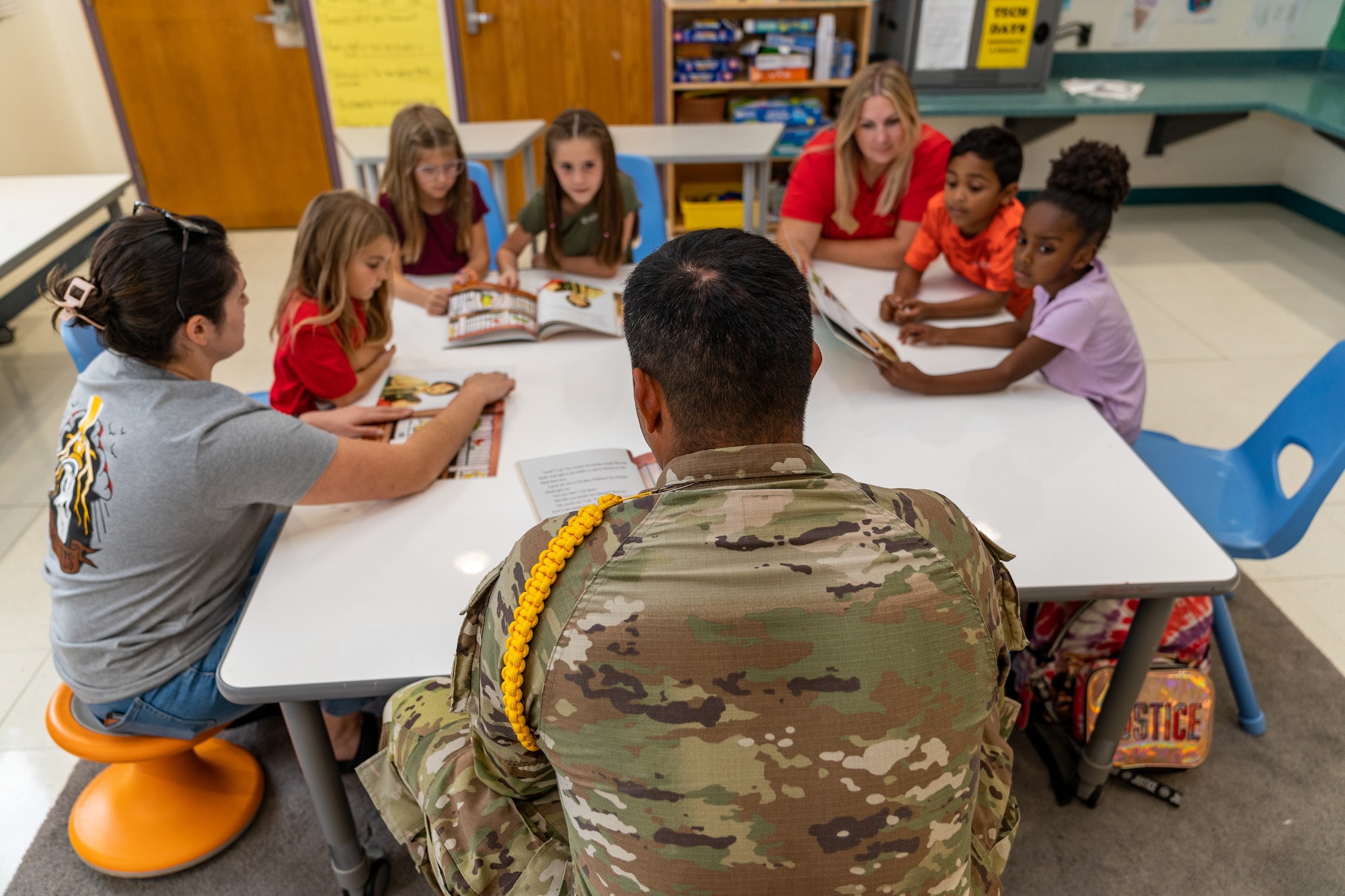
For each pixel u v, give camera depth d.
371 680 1.10
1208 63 4.52
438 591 1.23
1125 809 1.67
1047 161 4.86
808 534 0.68
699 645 0.65
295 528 1.36
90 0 4.29
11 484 2.66
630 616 0.66
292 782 1.74
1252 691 1.80
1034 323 1.73
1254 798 1.69
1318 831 1.62
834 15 4.28
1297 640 2.05
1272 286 3.90
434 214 2.40
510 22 4.40
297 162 4.72
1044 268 1.68
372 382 1.82
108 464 1.24
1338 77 4.30
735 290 0.68
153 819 1.60
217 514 1.28
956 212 2.10
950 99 4.10
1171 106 3.86
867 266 2.42
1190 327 3.55
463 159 2.36
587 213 2.41
